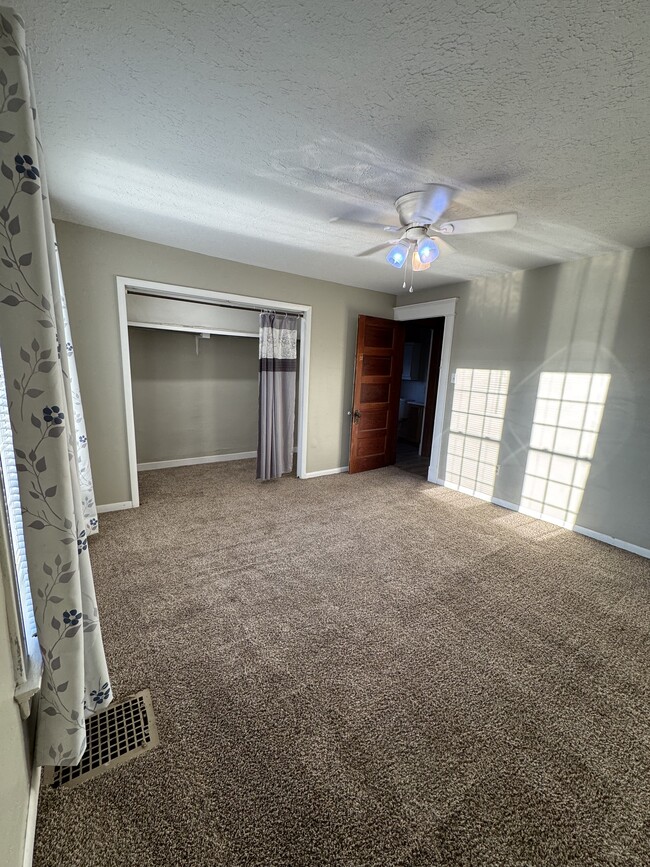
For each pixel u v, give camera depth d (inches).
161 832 43.6
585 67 47.1
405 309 189.0
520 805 47.4
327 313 172.1
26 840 39.8
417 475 191.9
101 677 52.2
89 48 46.7
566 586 96.5
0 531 37.2
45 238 38.1
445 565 105.2
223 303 147.8
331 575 98.5
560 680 67.0
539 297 136.3
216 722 57.2
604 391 121.3
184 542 113.6
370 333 181.0
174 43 46.0
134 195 89.4
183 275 132.0
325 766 51.4
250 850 42.3
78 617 43.3
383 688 64.2
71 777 48.9
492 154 67.7
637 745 55.6
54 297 44.6
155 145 68.5
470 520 137.0
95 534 116.7
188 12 41.8
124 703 59.9
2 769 32.4
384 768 51.3
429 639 76.2
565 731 57.5
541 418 138.3
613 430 119.8
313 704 60.8
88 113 59.6
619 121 57.2
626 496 117.7
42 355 38.2
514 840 43.8
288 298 158.6
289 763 51.6
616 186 76.5
